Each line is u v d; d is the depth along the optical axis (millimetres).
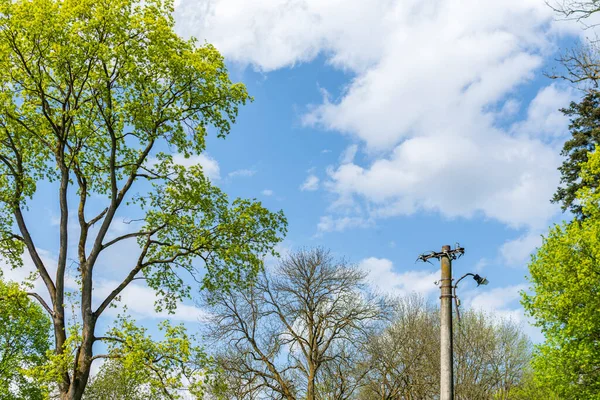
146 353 17891
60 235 20484
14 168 22453
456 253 13680
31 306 20922
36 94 20281
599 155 26859
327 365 31750
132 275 20703
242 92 22141
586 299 26234
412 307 36844
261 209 21875
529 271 28609
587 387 26656
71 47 18906
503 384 40438
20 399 38094
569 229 28203
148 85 20641
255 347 31484
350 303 32719
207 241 21312
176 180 21922
